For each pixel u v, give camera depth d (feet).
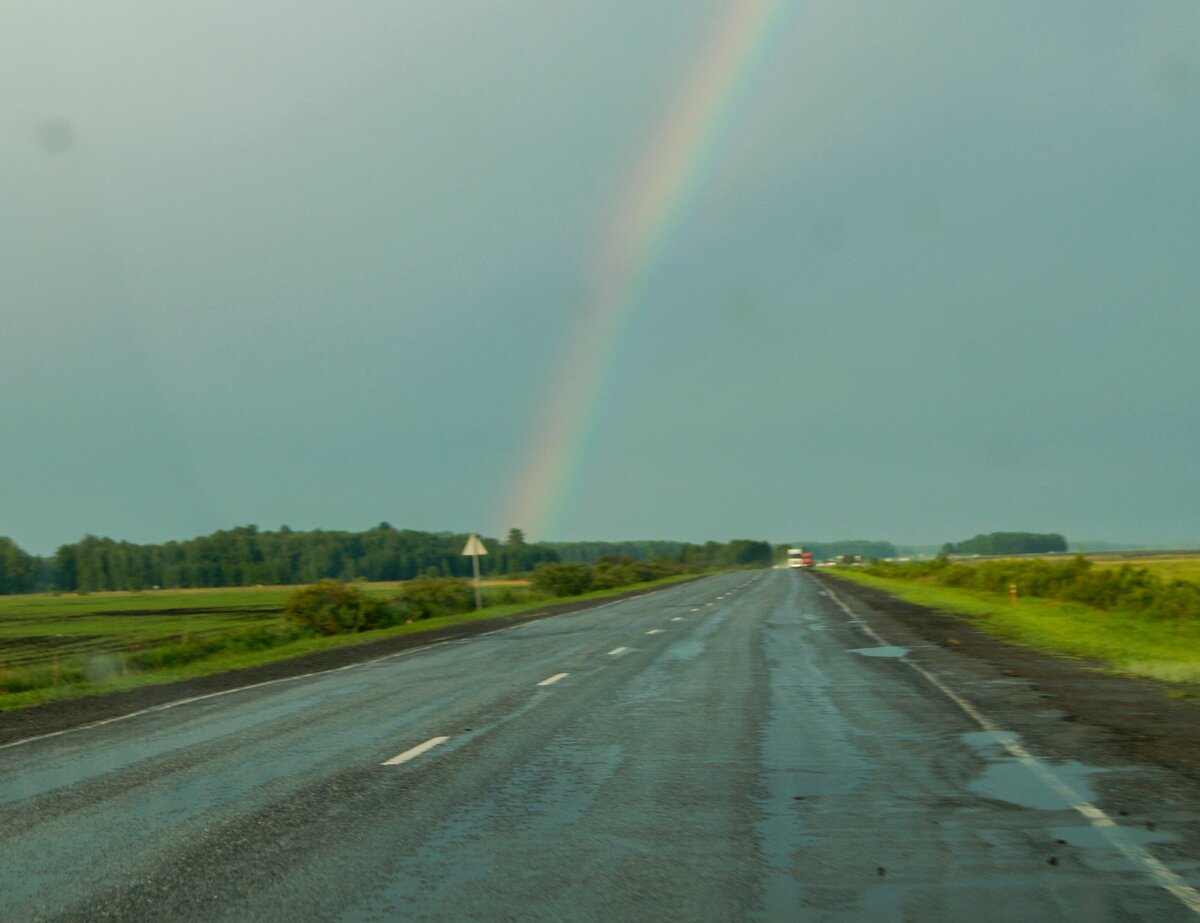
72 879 22.89
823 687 54.34
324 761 36.91
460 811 28.17
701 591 218.38
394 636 117.19
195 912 20.27
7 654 134.31
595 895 20.58
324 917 19.70
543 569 258.98
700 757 35.42
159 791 32.65
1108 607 133.59
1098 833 24.77
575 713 47.03
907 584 249.55
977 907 19.56
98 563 609.42
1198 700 47.91
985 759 34.17
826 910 19.49
